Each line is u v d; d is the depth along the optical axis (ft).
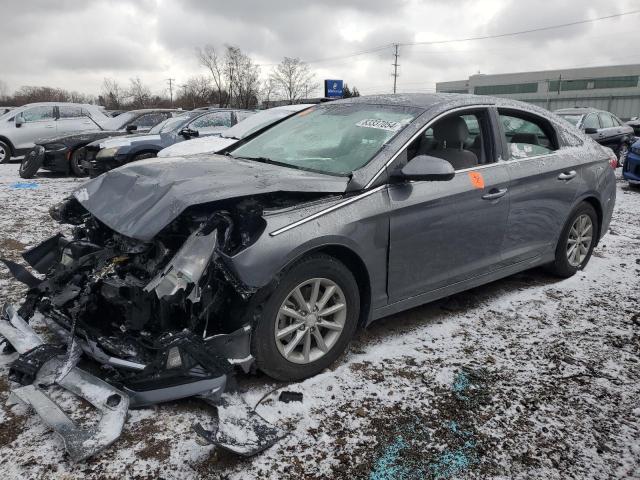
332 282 9.92
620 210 26.32
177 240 9.36
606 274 16.19
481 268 12.68
